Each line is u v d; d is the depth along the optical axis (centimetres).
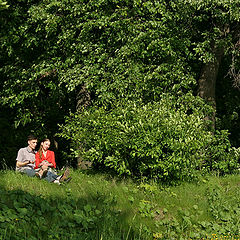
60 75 1103
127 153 952
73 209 681
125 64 1078
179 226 729
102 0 1037
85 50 1067
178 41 1103
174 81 1195
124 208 747
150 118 926
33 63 1177
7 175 814
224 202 839
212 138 1090
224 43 1155
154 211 771
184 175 954
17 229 548
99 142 935
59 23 1107
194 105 1154
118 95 1043
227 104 1770
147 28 1060
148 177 967
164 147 948
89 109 1052
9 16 1144
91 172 1024
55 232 572
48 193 732
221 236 707
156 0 1085
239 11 1041
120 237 627
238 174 1114
